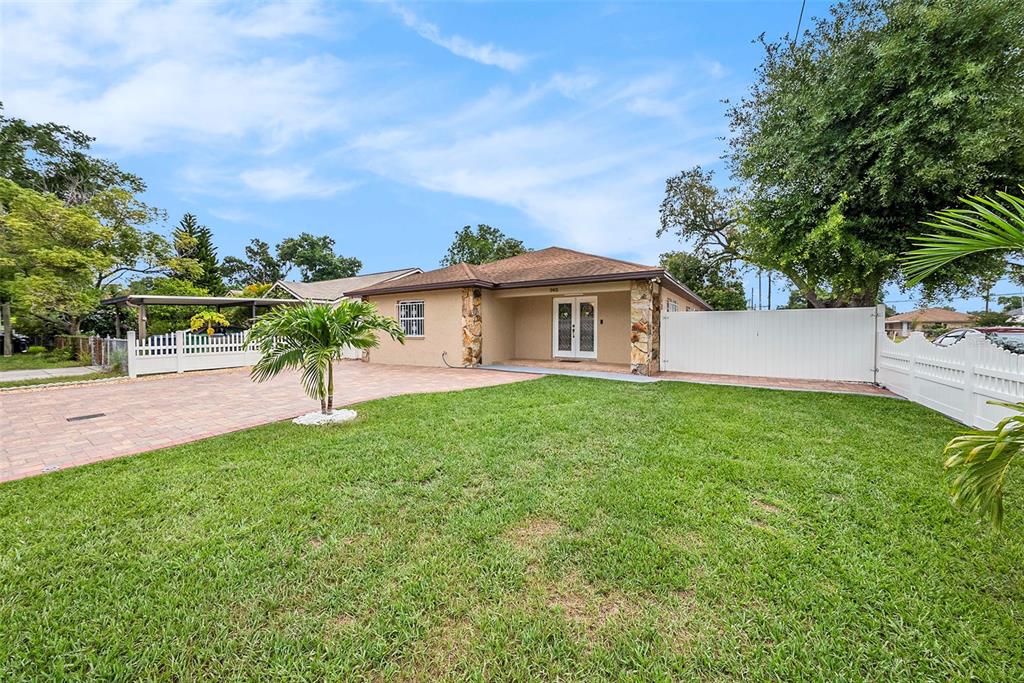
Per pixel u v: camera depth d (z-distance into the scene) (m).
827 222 8.15
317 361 5.95
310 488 3.79
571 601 2.33
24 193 14.80
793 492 3.63
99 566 2.65
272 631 2.12
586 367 12.78
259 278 44.09
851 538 2.90
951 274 8.75
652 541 2.89
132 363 11.28
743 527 3.06
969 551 2.73
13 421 6.38
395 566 2.64
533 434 5.38
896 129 7.38
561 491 3.71
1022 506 3.31
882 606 2.24
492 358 14.19
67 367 13.83
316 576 2.55
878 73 7.72
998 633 2.04
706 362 11.42
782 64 10.83
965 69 6.68
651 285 11.23
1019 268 8.66
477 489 3.78
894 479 3.88
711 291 24.67
